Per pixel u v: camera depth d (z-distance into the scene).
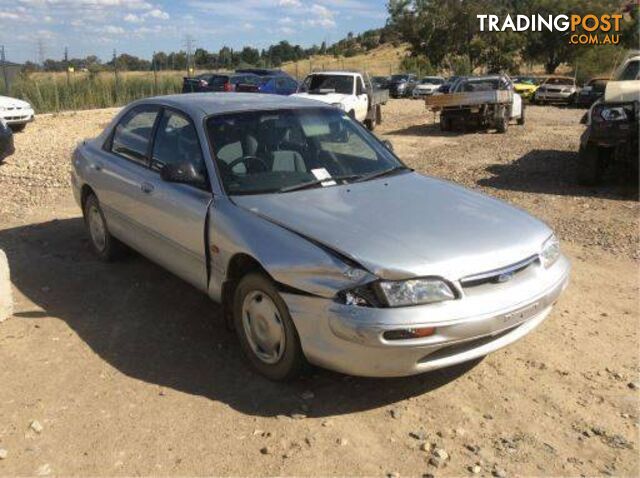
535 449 3.28
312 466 3.13
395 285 3.26
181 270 4.64
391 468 3.12
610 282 5.67
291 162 4.52
